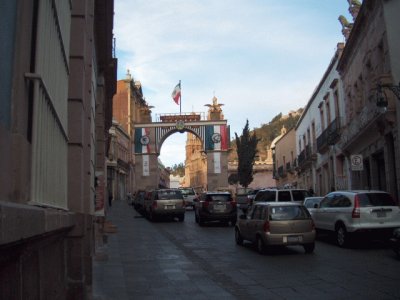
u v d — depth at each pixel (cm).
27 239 276
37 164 385
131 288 943
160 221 2980
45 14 410
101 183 1650
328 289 916
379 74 2111
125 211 4234
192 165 12262
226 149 7088
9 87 304
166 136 7162
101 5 1443
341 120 3092
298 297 855
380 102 1792
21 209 257
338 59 3112
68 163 704
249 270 1156
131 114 7369
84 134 793
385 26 2011
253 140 5941
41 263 386
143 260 1333
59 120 522
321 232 1744
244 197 3947
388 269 1123
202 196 2717
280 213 1440
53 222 381
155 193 2978
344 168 3166
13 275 281
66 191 613
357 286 934
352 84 2769
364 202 1541
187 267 1212
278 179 6556
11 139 314
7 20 293
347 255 1386
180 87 7288
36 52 372
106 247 1568
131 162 7456
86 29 838
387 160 2161
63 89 571
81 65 728
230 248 1605
